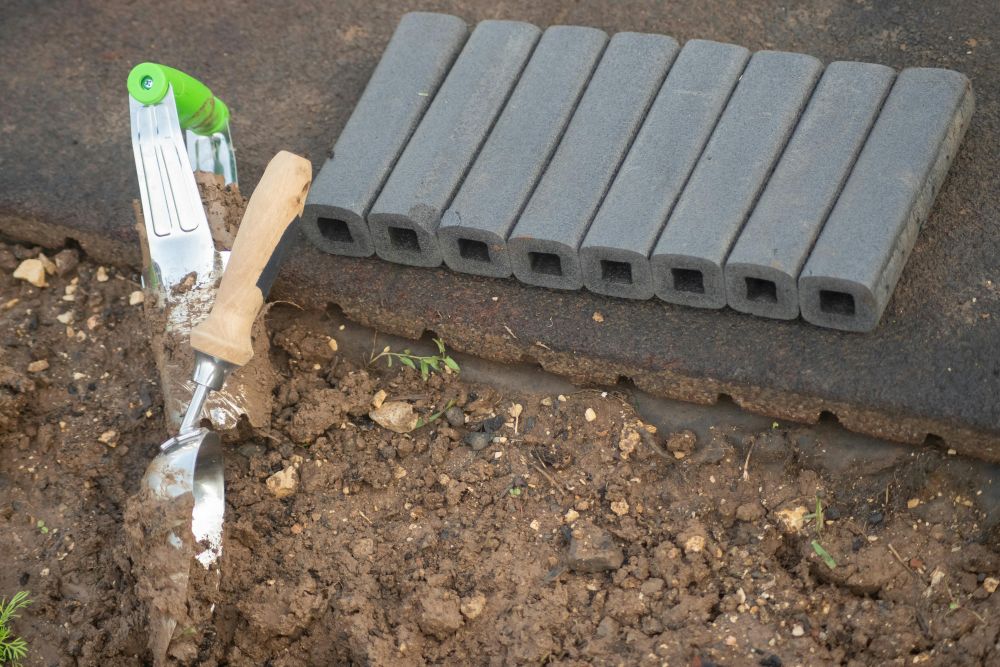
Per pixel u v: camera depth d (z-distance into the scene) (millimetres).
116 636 1569
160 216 1588
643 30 1769
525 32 1710
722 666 1537
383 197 1642
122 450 1658
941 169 1612
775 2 1767
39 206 1737
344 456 1640
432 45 1717
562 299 1646
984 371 1566
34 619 1591
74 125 1781
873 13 1746
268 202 1522
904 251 1582
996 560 1553
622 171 1628
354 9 1823
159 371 1635
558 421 1642
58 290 1737
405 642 1560
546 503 1611
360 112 1693
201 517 1544
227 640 1571
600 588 1575
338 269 1680
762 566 1576
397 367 1679
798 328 1604
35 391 1678
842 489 1599
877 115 1631
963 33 1723
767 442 1611
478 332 1650
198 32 1827
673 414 1638
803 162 1606
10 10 1861
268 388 1634
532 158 1644
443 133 1664
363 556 1594
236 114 1771
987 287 1598
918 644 1540
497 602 1572
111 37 1834
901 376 1573
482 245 1650
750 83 1650
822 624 1556
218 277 1590
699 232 1586
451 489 1616
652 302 1635
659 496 1608
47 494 1642
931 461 1585
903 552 1568
